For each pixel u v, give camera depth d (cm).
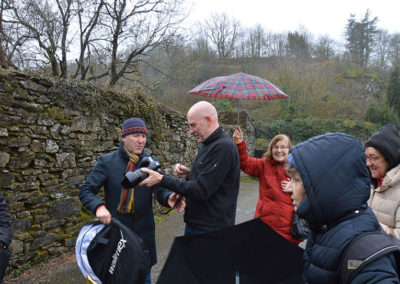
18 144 314
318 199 96
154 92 1131
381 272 82
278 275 125
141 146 212
